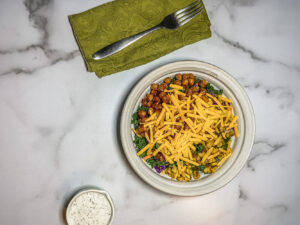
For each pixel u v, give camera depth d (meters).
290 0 0.45
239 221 0.44
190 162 0.37
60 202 0.40
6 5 0.39
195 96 0.37
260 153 0.45
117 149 0.41
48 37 0.39
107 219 0.38
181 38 0.40
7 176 0.39
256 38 0.44
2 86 0.39
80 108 0.40
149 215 0.42
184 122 0.37
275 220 0.45
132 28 0.39
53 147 0.40
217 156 0.39
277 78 0.45
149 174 0.37
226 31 0.43
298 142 0.46
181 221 0.43
